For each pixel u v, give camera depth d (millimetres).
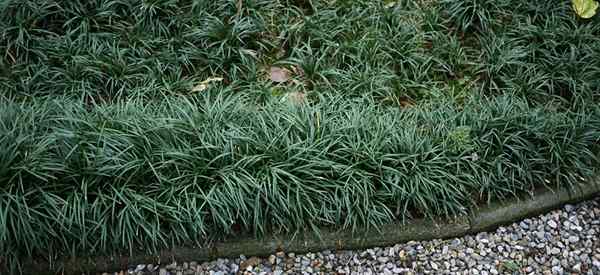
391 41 2250
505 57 2232
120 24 2209
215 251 1912
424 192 1958
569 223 2053
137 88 2102
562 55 2244
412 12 2332
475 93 2199
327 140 1958
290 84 2189
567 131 2090
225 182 1870
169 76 2154
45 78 2111
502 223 2031
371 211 1932
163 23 2223
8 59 2150
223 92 2113
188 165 1896
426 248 1972
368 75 2182
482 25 2305
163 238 1881
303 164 1925
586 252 1991
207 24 2207
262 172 1903
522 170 2027
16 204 1793
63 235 1829
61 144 1869
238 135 1937
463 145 1994
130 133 1916
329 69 2193
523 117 2086
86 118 1944
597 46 2262
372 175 1947
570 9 2336
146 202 1854
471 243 1993
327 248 1950
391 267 1935
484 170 2012
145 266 1901
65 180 1843
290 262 1929
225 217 1877
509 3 2334
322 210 1917
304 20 2275
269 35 2275
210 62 2186
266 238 1926
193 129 1942
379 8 2312
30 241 1808
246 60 2191
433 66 2262
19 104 1987
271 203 1889
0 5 2141
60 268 1867
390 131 2006
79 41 2160
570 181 2068
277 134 1948
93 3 2219
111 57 2141
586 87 2199
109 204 1846
